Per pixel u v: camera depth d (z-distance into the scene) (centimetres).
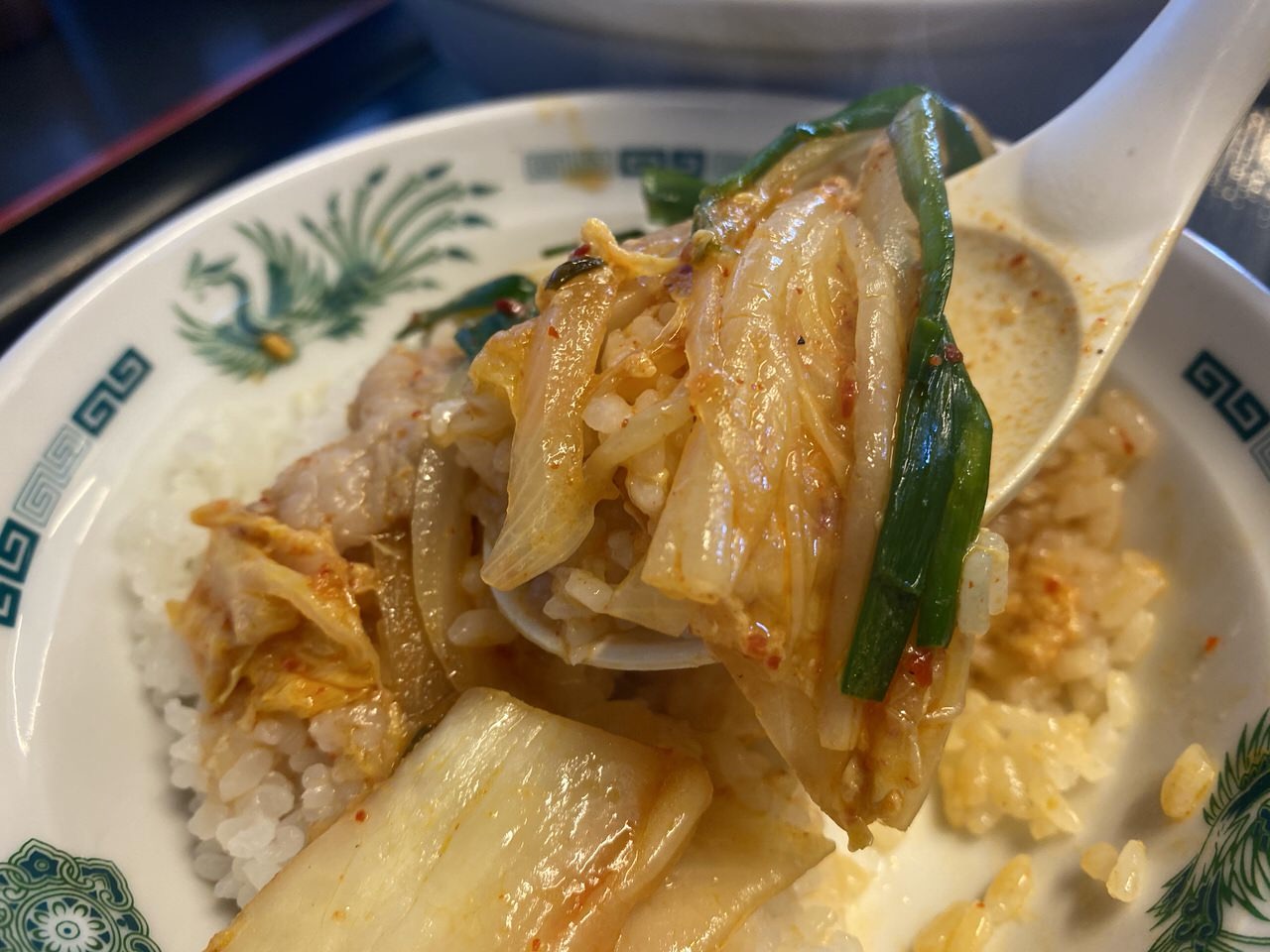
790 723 8
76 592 11
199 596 11
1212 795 9
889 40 14
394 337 15
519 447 8
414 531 10
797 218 9
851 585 8
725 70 15
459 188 16
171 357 13
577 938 8
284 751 10
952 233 9
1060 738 11
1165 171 10
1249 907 7
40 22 18
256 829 10
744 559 7
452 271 15
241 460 13
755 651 7
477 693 9
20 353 11
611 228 15
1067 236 10
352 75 20
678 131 15
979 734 11
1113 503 11
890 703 8
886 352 8
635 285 9
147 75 18
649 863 8
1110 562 11
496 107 15
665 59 15
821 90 15
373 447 11
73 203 16
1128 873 9
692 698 11
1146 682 11
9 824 9
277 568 10
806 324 8
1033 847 10
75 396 12
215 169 17
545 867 8
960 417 8
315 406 14
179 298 13
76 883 9
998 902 10
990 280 10
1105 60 14
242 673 10
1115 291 10
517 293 14
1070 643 11
